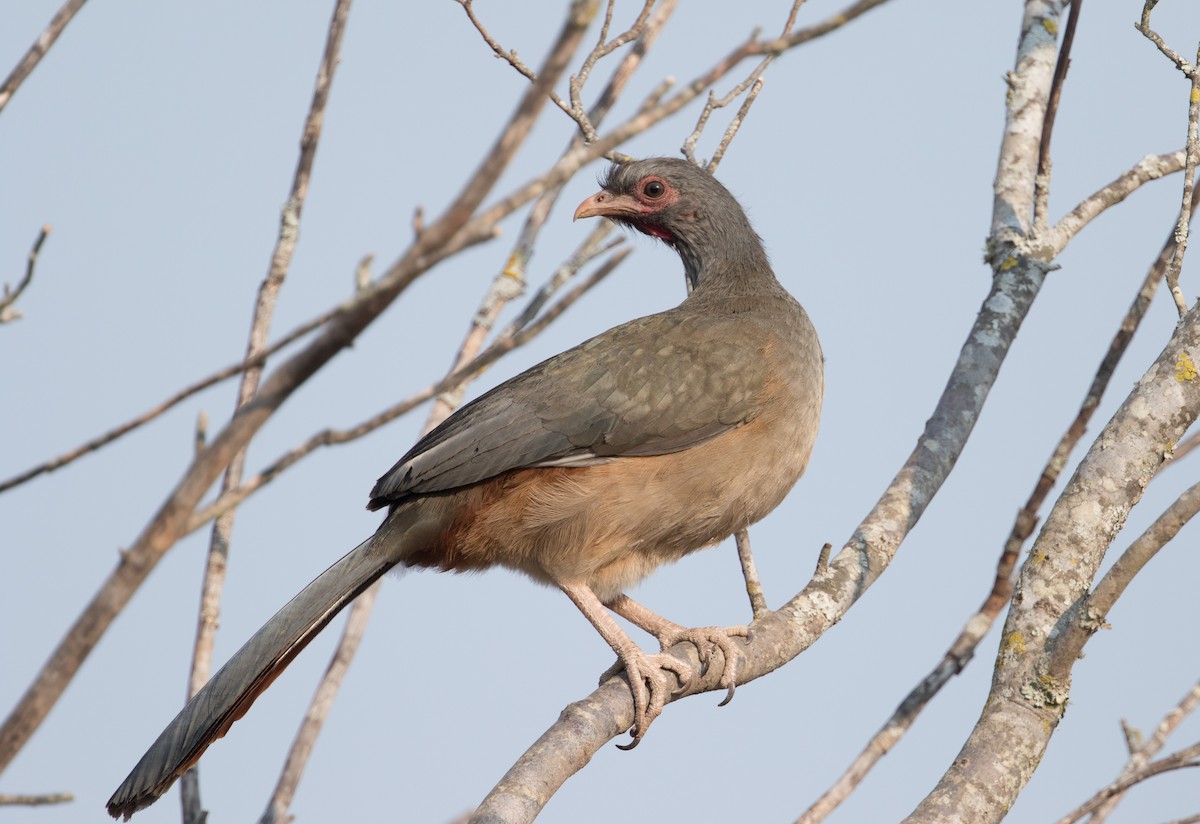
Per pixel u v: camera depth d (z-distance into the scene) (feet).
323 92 35.45
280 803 31.14
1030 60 44.14
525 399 36.19
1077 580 29.07
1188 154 30.68
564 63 12.96
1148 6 31.19
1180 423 30.14
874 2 15.48
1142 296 35.96
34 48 25.70
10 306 24.52
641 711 31.86
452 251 13.01
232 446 12.81
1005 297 39.63
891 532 35.37
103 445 14.53
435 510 35.70
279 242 34.45
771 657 33.04
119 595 12.41
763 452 36.81
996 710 28.14
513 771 25.72
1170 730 28.09
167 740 28.81
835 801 29.96
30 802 17.20
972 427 37.63
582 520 35.47
